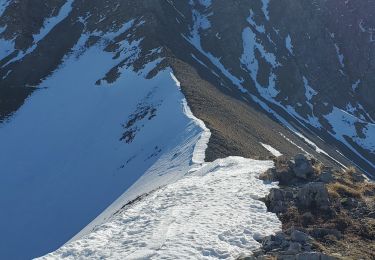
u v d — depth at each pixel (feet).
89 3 413.18
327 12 545.03
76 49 373.81
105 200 200.64
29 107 321.32
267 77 447.01
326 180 71.10
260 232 53.36
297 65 486.38
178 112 218.59
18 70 358.84
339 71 508.12
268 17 506.89
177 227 54.80
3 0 422.41
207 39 456.86
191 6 492.54
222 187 71.61
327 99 464.24
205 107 230.48
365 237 53.11
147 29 350.23
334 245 50.29
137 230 55.98
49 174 250.16
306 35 513.45
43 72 358.43
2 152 281.74
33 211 220.64
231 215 58.59
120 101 283.38
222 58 444.96
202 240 50.39
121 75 311.88
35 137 288.51
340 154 371.15
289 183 72.49
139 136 228.63
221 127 201.46
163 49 315.99
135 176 193.77
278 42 492.13
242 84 419.95
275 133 285.64
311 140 358.23
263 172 79.36
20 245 199.31
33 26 402.11
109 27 379.76
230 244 50.57
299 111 434.30
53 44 382.42
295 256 44.16
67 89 330.75
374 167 402.31
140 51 327.06
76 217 203.00
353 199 63.05
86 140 264.31
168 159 169.17
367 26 546.67
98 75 328.29
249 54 459.32
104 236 56.03
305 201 61.11
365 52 527.81
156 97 260.01
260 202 63.57
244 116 264.31
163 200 68.39
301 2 533.14
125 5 392.68
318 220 56.85
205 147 156.97
